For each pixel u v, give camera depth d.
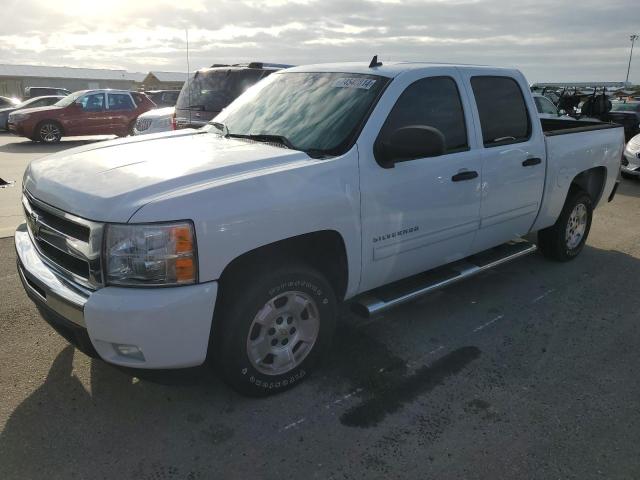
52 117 16.34
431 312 4.32
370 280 3.47
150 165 2.98
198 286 2.60
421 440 2.80
